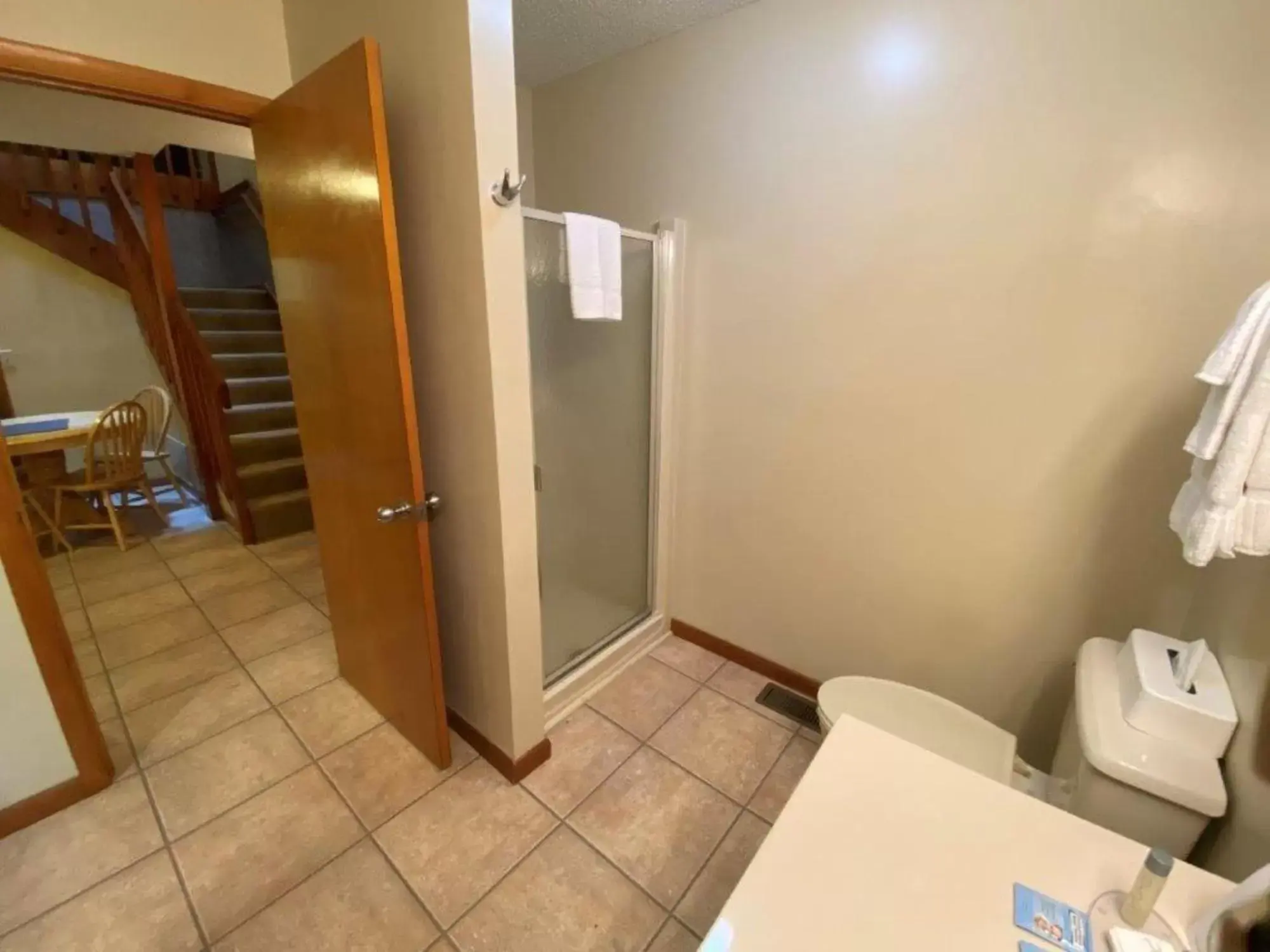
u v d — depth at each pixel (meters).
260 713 1.94
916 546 1.69
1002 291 1.40
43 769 1.49
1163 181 1.18
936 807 0.87
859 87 1.50
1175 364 1.23
